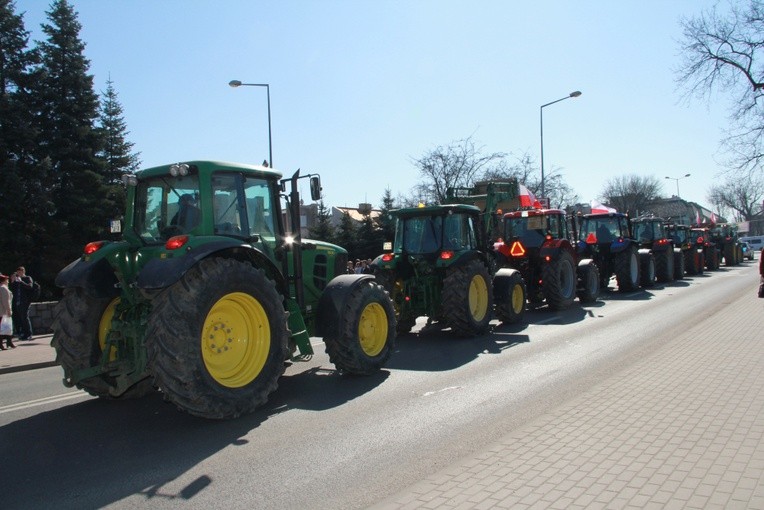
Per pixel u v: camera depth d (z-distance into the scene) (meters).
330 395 6.55
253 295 5.94
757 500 3.49
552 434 4.79
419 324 12.61
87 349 6.38
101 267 6.25
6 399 7.19
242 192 6.57
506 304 11.32
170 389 5.28
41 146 27.73
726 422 4.93
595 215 18.33
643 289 18.95
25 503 3.96
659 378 6.56
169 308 5.36
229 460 4.63
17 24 27.84
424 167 31.47
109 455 4.86
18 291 13.77
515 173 32.97
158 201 6.57
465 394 6.42
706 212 56.28
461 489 3.80
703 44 20.88
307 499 3.87
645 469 4.00
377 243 36.66
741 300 13.98
